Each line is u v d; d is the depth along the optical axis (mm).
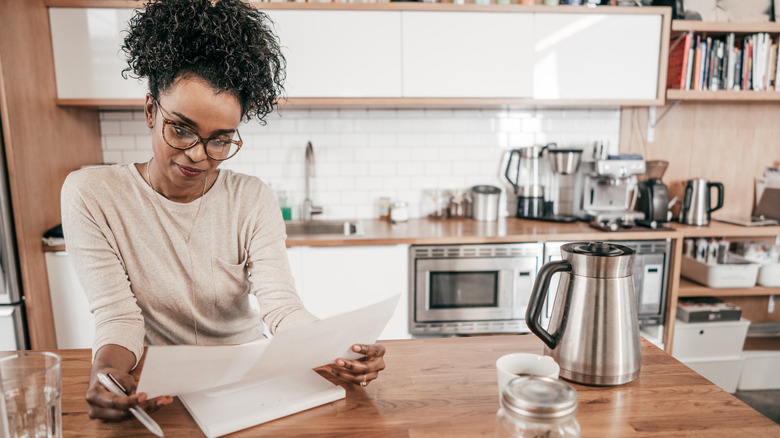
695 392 924
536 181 2973
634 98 2752
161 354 708
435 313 2570
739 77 2801
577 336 941
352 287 2520
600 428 799
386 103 2641
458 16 2600
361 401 892
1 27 2092
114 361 907
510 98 2688
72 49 2445
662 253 2625
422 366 1039
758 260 2895
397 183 3102
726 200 3189
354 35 2568
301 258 2477
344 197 3088
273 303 1158
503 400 614
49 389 692
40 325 2311
